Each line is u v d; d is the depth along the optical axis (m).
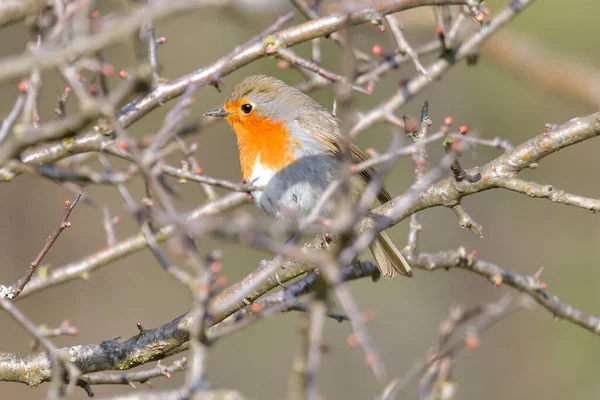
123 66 15.23
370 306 16.64
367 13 8.63
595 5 17.42
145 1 6.57
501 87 17.22
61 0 7.22
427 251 16.84
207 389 5.75
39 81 7.25
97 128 8.05
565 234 17.09
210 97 16.78
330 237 7.76
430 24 16.30
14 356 8.02
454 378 16.12
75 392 14.51
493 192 17.30
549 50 16.84
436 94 17.22
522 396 15.99
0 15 7.27
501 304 9.34
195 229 5.61
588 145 17.61
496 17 11.30
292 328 16.00
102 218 16.62
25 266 16.17
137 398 6.08
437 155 17.11
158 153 6.95
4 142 7.41
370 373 15.78
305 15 10.66
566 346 16.16
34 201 16.44
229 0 6.64
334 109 11.07
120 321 16.12
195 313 7.95
